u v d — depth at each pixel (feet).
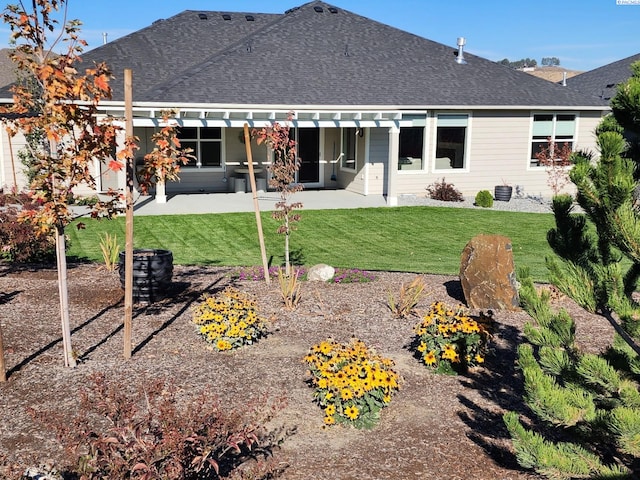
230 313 23.56
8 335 24.47
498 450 16.24
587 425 12.91
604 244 13.91
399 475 14.92
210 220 52.06
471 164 69.67
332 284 33.81
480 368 22.03
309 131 70.74
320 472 14.94
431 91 67.46
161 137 22.30
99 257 39.75
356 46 73.46
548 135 71.97
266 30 72.38
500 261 29.22
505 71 75.82
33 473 13.37
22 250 37.52
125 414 12.54
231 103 56.39
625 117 12.33
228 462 15.25
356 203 62.03
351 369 17.47
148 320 26.71
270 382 20.25
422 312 28.68
